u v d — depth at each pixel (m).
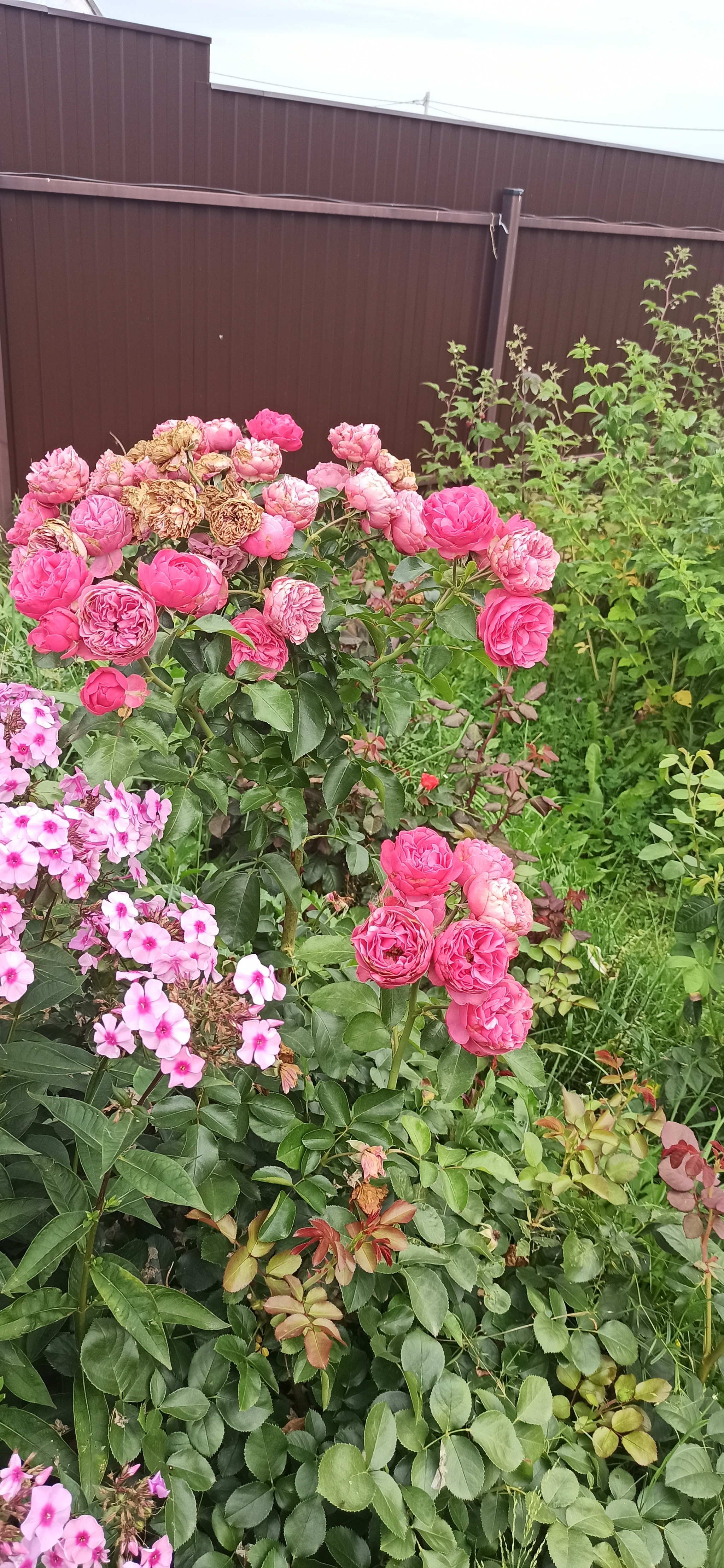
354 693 2.19
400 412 6.33
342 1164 1.76
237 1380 1.54
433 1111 1.95
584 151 6.30
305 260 5.61
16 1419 1.29
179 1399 1.42
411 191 5.82
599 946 3.27
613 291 6.86
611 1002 3.05
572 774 4.39
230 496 1.82
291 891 2.03
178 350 5.46
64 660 1.67
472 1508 1.62
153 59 4.86
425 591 2.04
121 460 1.91
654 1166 2.39
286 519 1.87
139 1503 1.28
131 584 1.83
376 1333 1.63
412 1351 1.56
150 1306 1.25
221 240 5.32
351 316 5.88
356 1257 1.52
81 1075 1.58
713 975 2.76
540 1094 2.58
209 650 1.85
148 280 5.23
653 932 3.55
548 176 6.24
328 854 2.56
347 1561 1.45
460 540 1.81
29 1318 1.29
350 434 2.15
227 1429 1.59
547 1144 2.17
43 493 1.82
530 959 2.97
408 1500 1.46
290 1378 1.67
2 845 1.35
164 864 2.83
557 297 6.62
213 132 5.13
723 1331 1.94
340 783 2.13
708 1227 1.76
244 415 5.79
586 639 4.75
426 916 1.43
